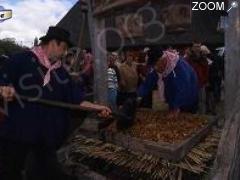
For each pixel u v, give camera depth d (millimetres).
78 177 3568
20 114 3146
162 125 3771
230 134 2605
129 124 3633
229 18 3549
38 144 3227
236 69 3566
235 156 2529
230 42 3576
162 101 4883
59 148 3496
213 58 8555
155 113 4395
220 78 8633
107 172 3512
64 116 3303
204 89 7891
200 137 3502
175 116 4184
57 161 3410
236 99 2869
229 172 2504
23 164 3297
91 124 3670
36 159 3291
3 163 3256
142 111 4543
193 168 2959
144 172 3135
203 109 7867
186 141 3172
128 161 3238
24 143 3168
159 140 3244
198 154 3203
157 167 3047
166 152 2992
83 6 4117
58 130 3248
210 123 3863
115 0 3520
